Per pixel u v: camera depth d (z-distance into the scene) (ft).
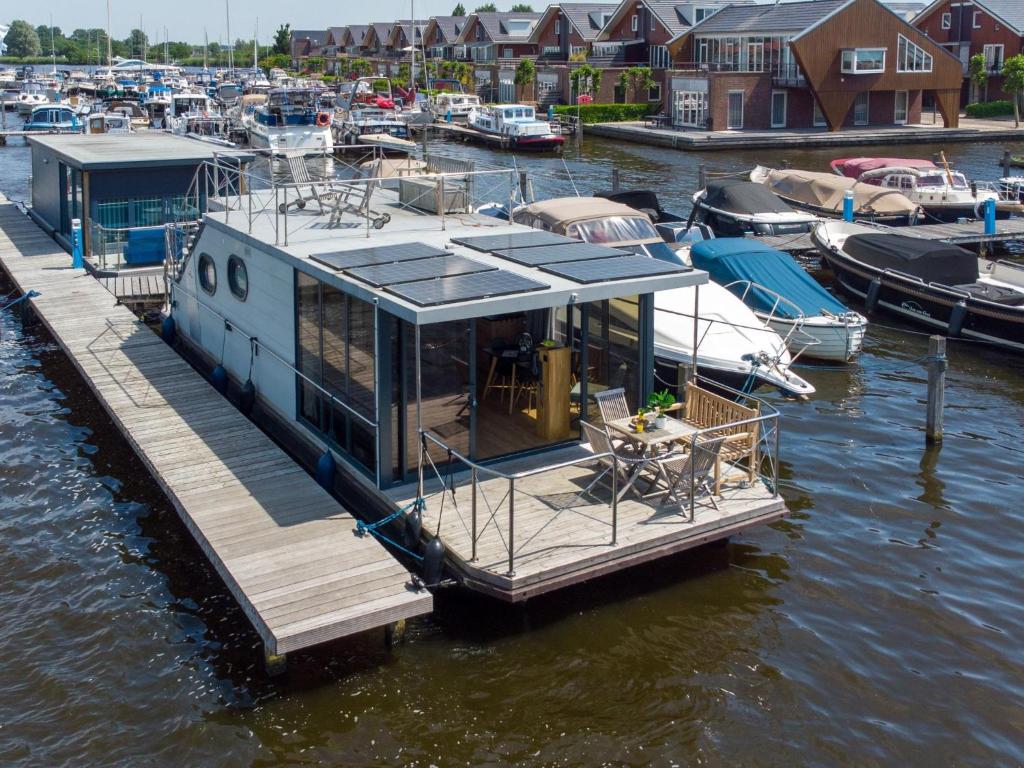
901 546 42.88
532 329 45.52
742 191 93.50
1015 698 33.32
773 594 38.96
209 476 41.88
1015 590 39.73
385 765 30.07
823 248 81.71
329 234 48.55
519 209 69.51
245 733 31.32
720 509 38.55
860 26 185.88
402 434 39.17
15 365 65.16
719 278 67.00
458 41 315.78
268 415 49.85
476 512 36.58
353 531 37.29
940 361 52.44
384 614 32.55
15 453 51.62
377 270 40.57
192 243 57.88
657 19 231.09
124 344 59.67
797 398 55.16
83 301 68.33
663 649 35.45
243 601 33.27
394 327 38.04
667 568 40.55
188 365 56.24
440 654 34.94
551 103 234.17
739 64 201.87
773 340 55.98
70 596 38.99
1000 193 110.73
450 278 39.42
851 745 31.01
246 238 48.16
